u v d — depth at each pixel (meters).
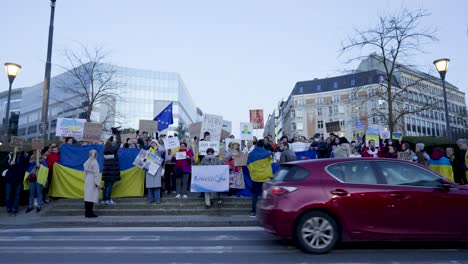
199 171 11.03
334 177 6.28
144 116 82.50
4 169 12.64
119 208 11.20
